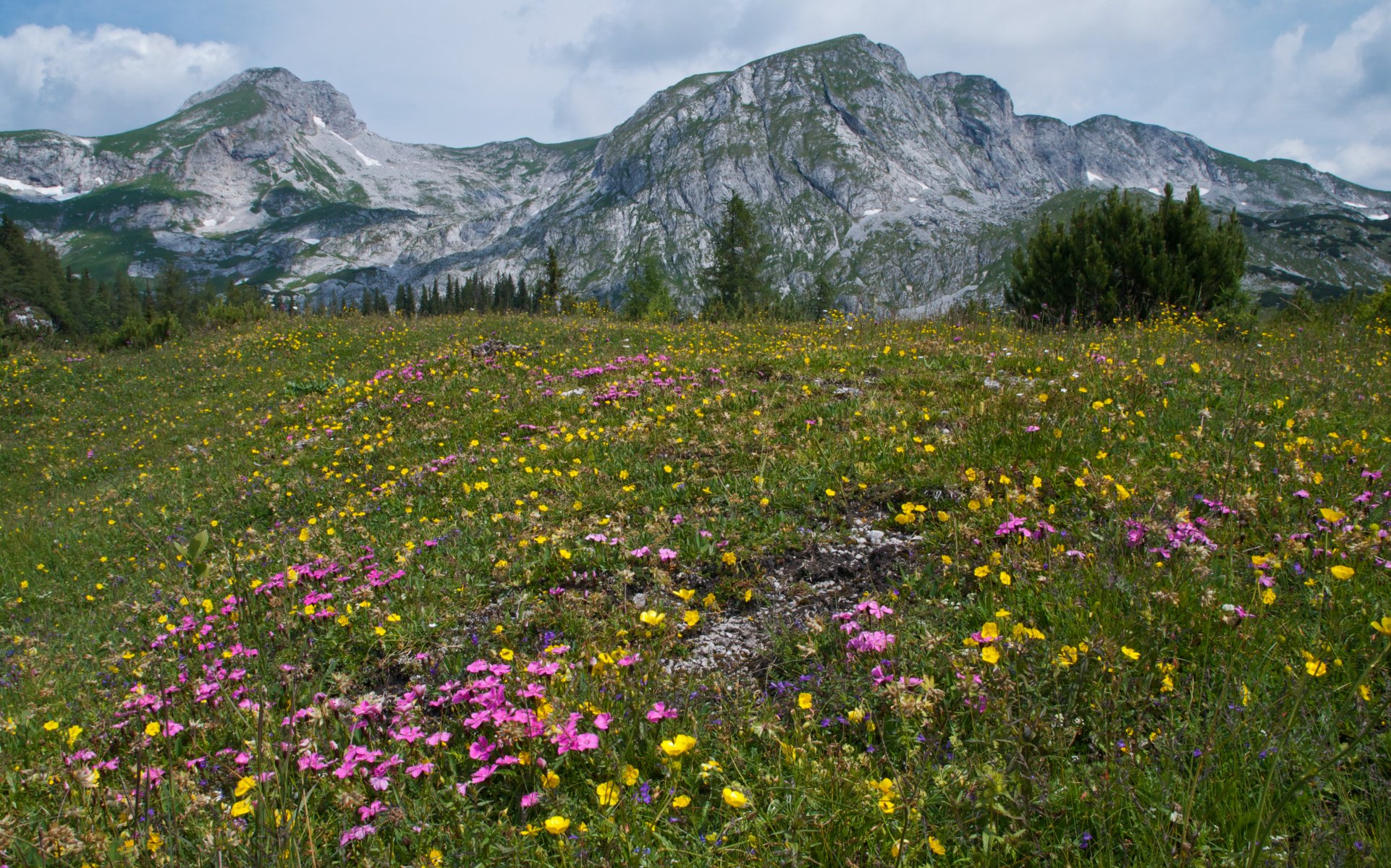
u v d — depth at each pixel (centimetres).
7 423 1802
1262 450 548
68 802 299
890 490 563
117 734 360
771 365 1048
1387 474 493
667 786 284
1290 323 1575
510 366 1355
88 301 11850
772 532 528
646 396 955
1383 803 239
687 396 912
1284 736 257
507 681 360
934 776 258
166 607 607
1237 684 296
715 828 269
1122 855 237
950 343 1132
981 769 248
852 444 650
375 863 253
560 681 346
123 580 777
